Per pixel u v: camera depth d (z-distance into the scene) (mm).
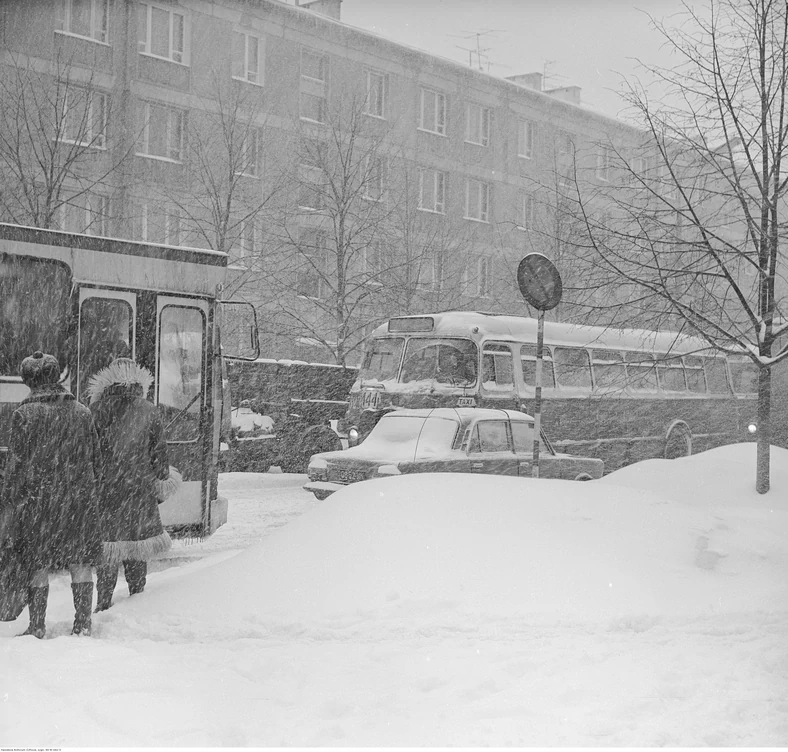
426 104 44031
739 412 24719
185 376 11531
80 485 7152
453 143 44500
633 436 21422
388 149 36375
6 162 22703
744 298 12227
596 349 20766
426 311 31516
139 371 8133
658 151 13469
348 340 30234
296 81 38125
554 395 19531
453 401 18016
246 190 30172
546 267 12500
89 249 10789
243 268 29094
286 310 28547
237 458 18484
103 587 7887
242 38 36812
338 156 30922
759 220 12664
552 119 47469
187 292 11531
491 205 45781
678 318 12812
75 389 10586
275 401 19453
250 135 33750
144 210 31891
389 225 31172
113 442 7918
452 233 36250
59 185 22812
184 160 32656
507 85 46062
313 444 19625
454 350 18359
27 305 10359
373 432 14727
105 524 7848
